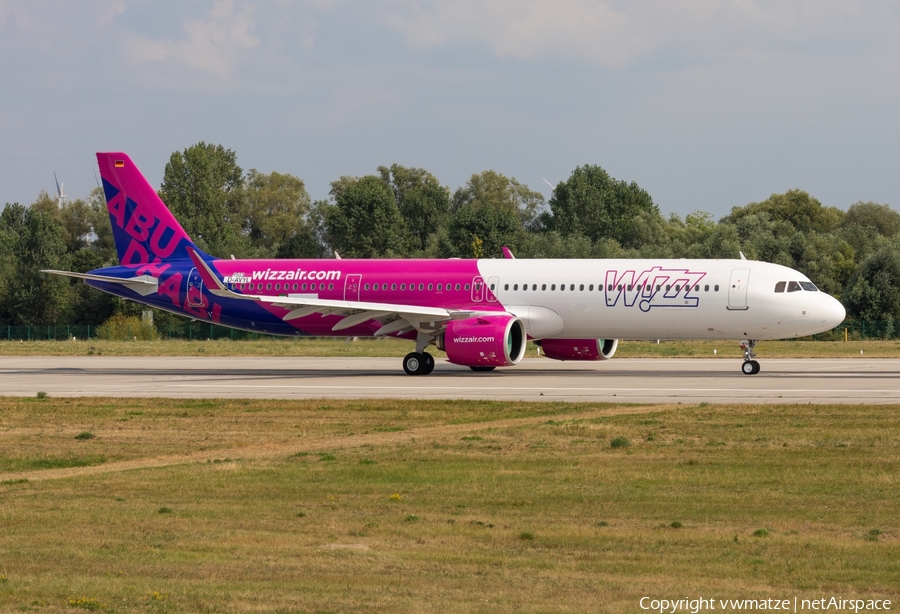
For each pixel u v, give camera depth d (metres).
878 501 67.25
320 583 49.31
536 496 70.06
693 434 96.19
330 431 103.12
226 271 188.88
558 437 95.62
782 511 64.94
